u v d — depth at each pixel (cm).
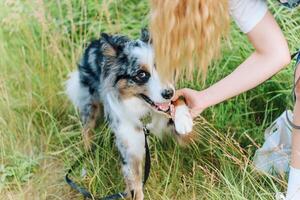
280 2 164
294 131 171
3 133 226
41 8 247
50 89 234
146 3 260
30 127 225
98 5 261
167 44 156
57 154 217
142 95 186
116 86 188
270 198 188
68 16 254
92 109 213
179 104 183
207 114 214
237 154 201
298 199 176
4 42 251
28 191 208
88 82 210
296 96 167
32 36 252
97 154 207
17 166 216
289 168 191
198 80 210
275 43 160
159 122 197
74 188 203
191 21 152
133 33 246
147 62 181
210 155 205
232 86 169
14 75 241
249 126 213
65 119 229
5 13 262
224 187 194
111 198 197
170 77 170
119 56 187
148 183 202
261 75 164
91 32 249
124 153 196
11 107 231
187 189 199
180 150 207
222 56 221
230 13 161
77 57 237
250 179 193
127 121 193
